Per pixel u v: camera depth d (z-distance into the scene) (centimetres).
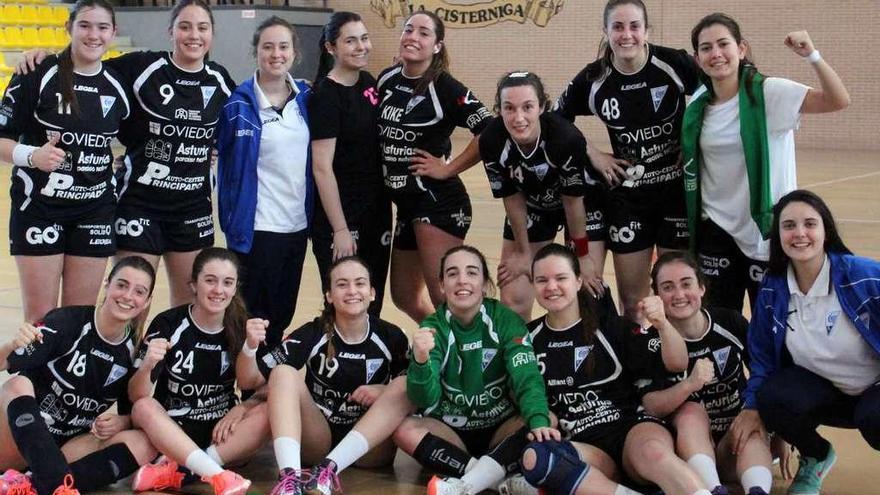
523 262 487
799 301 384
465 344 414
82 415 405
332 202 485
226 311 418
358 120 492
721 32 425
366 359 423
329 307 426
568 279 404
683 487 356
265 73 476
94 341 400
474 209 1155
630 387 411
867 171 1416
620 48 454
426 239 503
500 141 461
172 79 457
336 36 485
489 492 398
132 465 390
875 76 1659
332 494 393
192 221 476
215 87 470
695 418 389
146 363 392
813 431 382
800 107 421
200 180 473
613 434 395
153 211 466
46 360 392
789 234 374
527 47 1902
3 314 679
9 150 430
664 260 405
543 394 402
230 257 412
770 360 396
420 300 541
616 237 484
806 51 413
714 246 452
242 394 462
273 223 480
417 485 404
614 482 375
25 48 1838
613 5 454
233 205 476
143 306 400
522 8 1895
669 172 471
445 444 404
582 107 489
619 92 468
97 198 453
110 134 449
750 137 426
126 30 1966
